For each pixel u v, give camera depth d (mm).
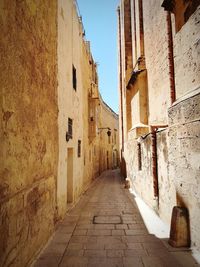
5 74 2957
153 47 9641
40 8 4812
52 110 5844
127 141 15695
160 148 6445
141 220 6406
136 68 12273
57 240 4957
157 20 8836
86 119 14172
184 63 4812
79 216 6980
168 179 5750
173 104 5109
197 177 4023
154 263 3838
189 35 4555
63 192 6844
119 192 11992
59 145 6531
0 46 2820
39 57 4688
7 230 2895
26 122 3783
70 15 9156
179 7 5008
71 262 3912
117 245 4637
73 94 9492
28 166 3828
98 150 22875
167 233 5289
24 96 3705
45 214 4801
